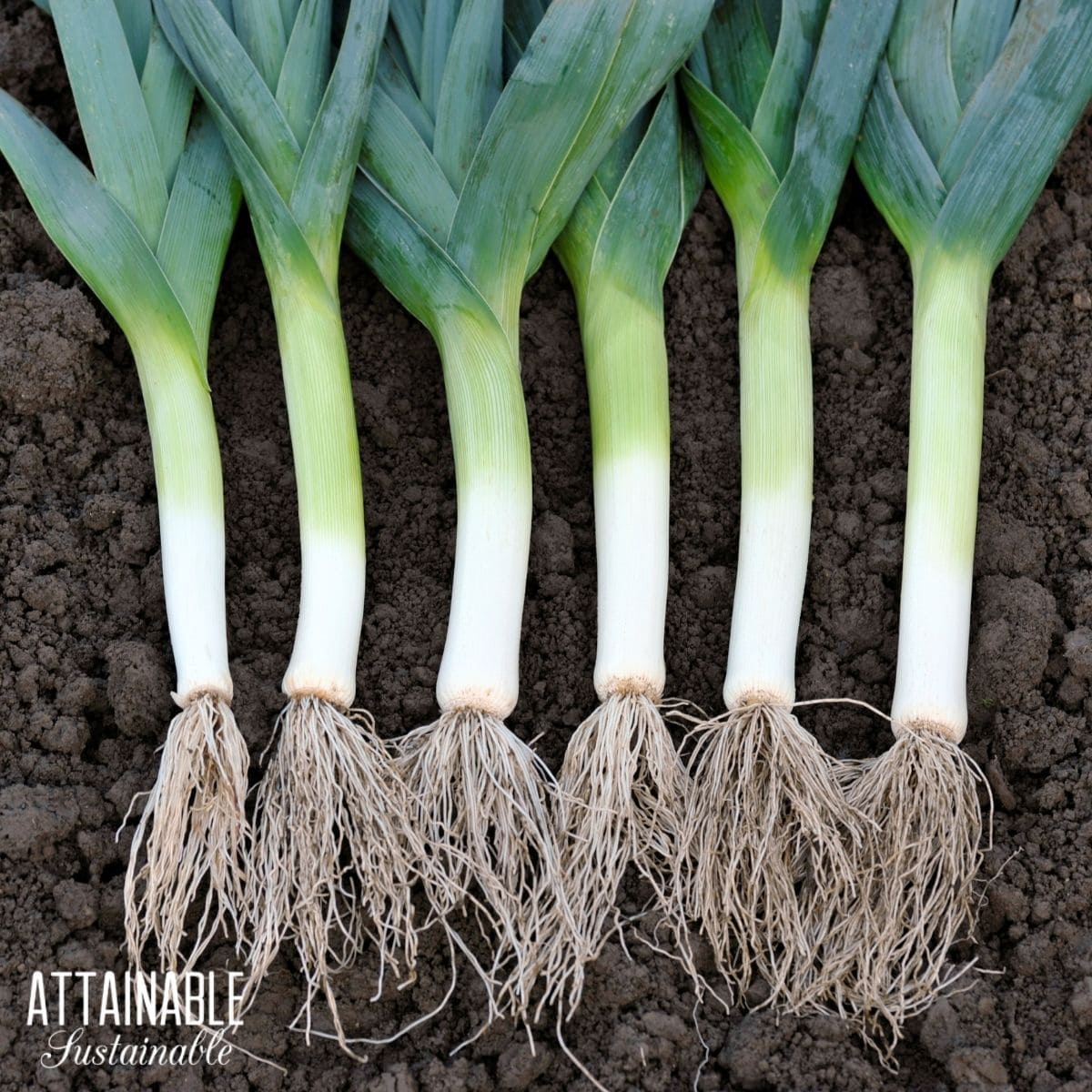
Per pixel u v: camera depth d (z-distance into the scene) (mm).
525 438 1052
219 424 1112
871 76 1085
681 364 1127
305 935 993
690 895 1026
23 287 1101
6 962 993
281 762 1016
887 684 1076
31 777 1030
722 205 1142
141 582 1076
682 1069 998
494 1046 1000
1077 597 1072
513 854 1009
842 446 1115
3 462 1089
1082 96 1070
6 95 1069
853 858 1021
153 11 1088
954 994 1004
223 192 1083
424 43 1089
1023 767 1053
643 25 1039
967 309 1072
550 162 1047
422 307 1066
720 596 1087
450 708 1021
